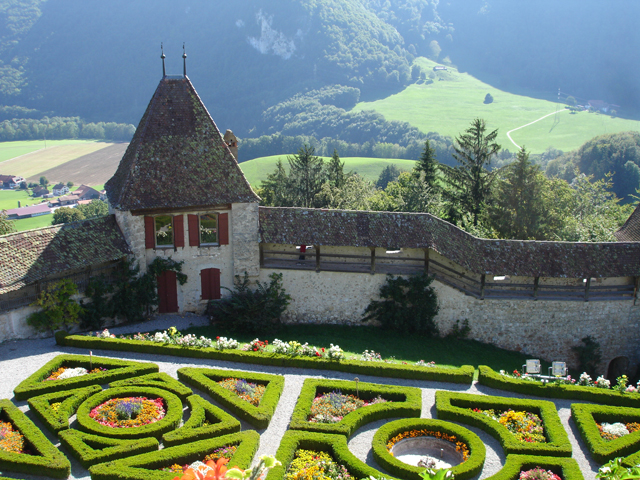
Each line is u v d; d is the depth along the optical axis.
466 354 35.03
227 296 37.91
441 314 36.94
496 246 36.16
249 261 37.06
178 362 29.20
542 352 37.16
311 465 21.02
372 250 36.59
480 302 36.38
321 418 23.97
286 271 37.44
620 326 37.19
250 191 36.41
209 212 36.38
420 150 120.88
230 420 23.02
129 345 29.89
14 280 28.92
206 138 36.16
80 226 33.38
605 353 37.44
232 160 36.56
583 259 35.91
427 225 36.97
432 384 28.27
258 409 24.02
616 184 86.50
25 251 30.38
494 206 54.72
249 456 20.73
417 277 36.47
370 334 36.66
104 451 20.69
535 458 21.50
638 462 21.14
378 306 37.38
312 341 34.66
